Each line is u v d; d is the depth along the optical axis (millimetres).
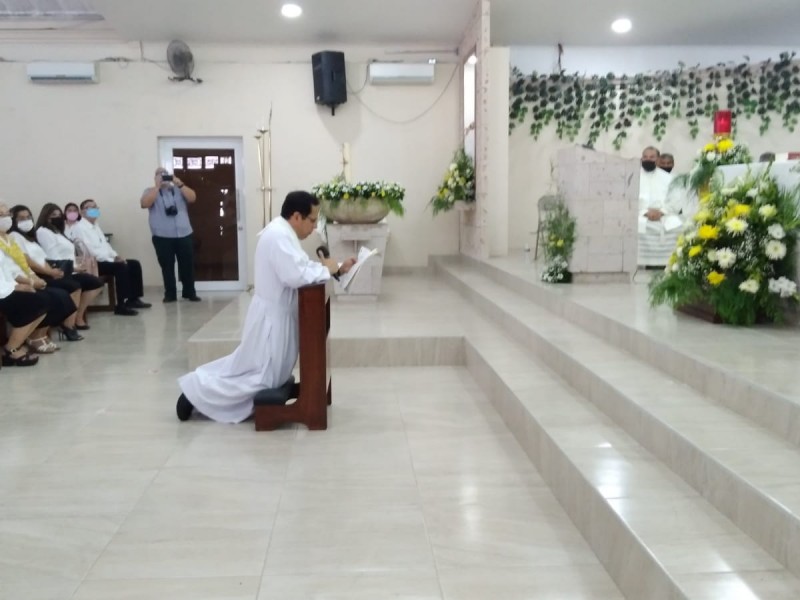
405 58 8578
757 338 3385
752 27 7883
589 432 2895
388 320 5535
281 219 3723
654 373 3260
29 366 5066
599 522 2295
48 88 8297
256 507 2727
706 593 1716
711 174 5039
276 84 8492
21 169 8398
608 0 6996
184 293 8109
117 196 8508
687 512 2158
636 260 5398
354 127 8625
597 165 5273
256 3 7055
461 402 4098
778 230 3564
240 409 3768
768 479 2027
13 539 2477
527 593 2111
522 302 5434
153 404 4121
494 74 7727
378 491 2867
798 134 8578
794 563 1801
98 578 2217
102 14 7352
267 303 3670
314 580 2197
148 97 8398
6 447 3404
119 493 2865
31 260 5734
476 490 2869
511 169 8727
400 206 6477
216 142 8594
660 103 8555
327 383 3785
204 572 2248
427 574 2227
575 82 8539
